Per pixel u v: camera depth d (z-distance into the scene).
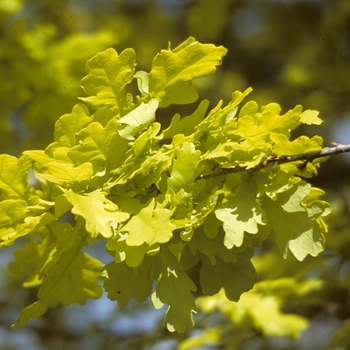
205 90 3.82
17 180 1.51
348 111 3.38
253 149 1.46
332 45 3.40
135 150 1.45
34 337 3.22
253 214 1.44
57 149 1.46
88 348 2.88
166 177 1.45
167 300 1.43
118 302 1.49
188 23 3.71
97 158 1.46
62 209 1.42
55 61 2.46
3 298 3.31
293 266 2.44
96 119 1.48
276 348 2.75
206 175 1.45
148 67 3.76
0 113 2.49
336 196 3.15
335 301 2.51
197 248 1.46
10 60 2.45
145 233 1.40
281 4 3.70
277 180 1.46
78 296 1.53
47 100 2.46
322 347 2.68
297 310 2.66
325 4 3.63
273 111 1.47
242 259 1.49
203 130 1.46
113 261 1.48
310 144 1.45
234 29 3.91
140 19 3.95
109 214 1.39
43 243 1.58
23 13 3.44
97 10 3.98
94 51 2.50
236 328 2.29
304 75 3.40
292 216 1.47
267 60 3.96
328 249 2.60
